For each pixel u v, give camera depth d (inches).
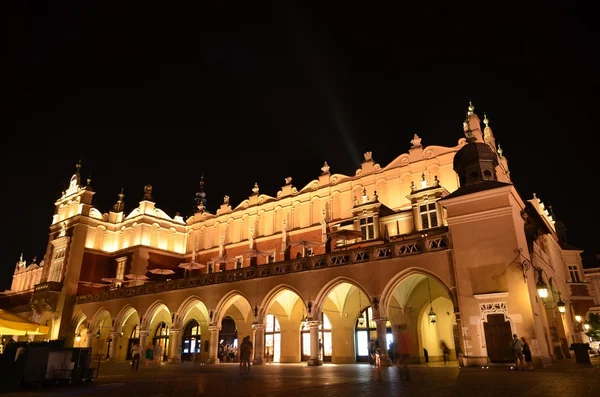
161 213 1850.4
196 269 1720.0
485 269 796.0
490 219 817.5
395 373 693.3
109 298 1546.5
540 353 721.0
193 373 794.8
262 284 1121.4
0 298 2342.5
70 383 565.3
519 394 382.9
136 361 946.1
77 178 1927.9
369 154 1365.7
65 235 1811.0
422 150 1242.0
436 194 1085.8
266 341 1381.6
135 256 1699.1
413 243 903.1
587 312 1556.3
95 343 1632.6
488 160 930.1
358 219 1214.9
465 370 715.4
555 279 1224.2
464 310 797.2
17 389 515.2
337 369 837.2
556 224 1696.6
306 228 1405.0
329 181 1414.9
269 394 422.0
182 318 1309.1
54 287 1707.7
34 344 570.6
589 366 743.1
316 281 1017.5
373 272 933.2
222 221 1710.1
